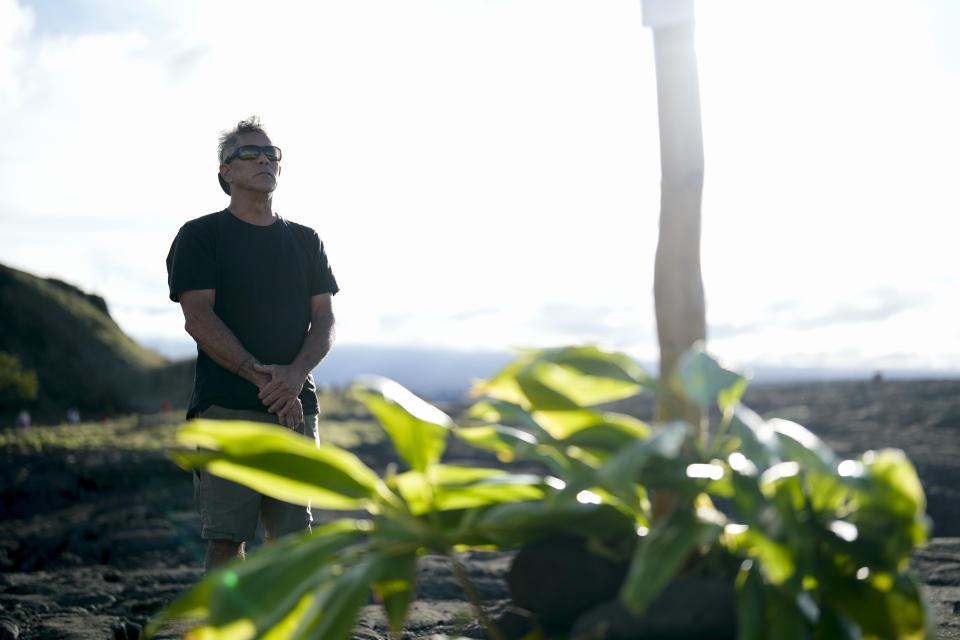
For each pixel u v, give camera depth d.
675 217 1.96
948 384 19.83
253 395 3.44
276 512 3.48
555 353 1.82
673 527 1.63
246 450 1.79
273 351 3.53
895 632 1.61
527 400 1.92
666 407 1.89
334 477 1.84
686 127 1.97
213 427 1.74
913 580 1.66
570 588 1.79
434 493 1.90
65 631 3.74
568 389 1.93
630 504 1.78
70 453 11.02
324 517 7.40
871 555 1.61
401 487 1.92
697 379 1.68
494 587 4.75
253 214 3.56
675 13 1.98
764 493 1.69
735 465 1.68
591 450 1.84
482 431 1.89
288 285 3.58
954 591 4.25
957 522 9.12
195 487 3.42
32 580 5.17
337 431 14.23
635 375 1.82
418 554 1.87
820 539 1.64
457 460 11.19
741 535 1.74
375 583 1.76
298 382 3.44
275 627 1.73
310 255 3.73
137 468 10.24
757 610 1.56
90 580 5.10
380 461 11.88
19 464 10.33
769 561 1.57
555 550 1.82
